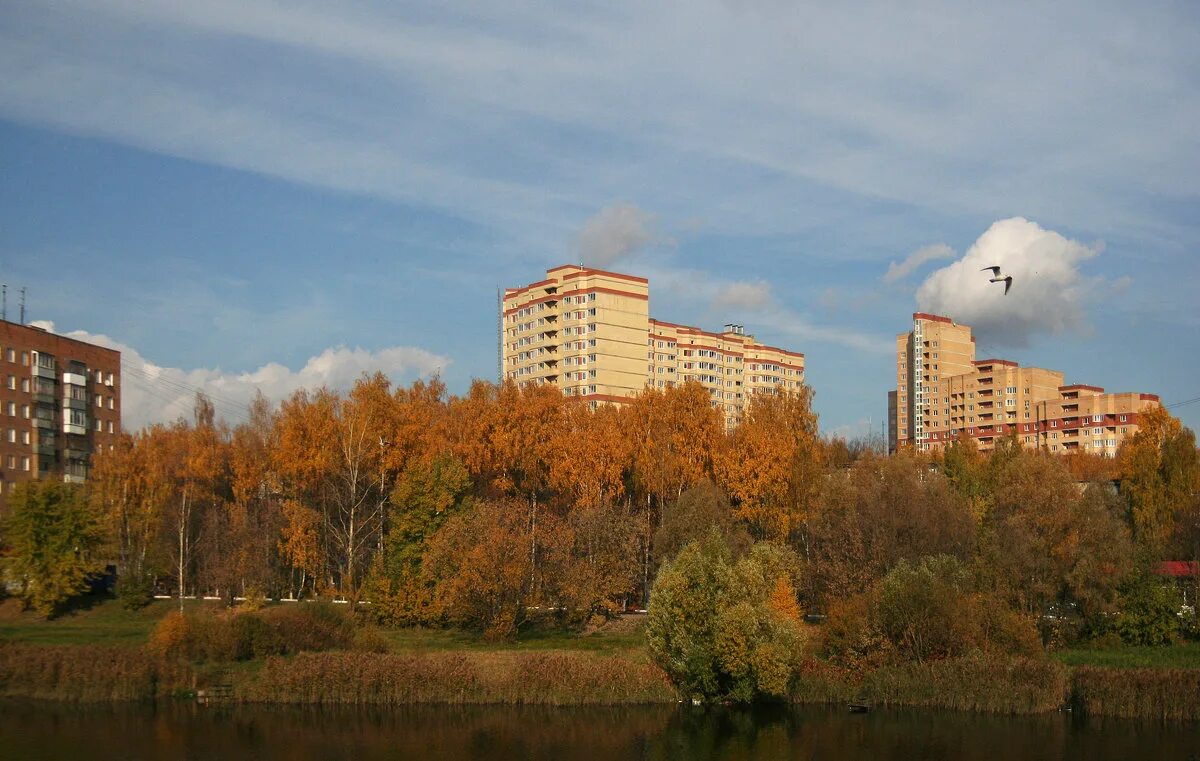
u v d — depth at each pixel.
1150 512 100.88
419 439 96.75
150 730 57.41
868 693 63.47
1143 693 60.06
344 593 90.12
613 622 86.75
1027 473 85.75
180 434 100.81
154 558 92.81
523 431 93.62
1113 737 56.50
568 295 181.00
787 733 57.88
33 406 122.06
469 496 88.50
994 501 92.56
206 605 91.25
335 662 63.62
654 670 64.62
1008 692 61.28
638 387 180.25
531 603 80.56
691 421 97.31
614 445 94.25
